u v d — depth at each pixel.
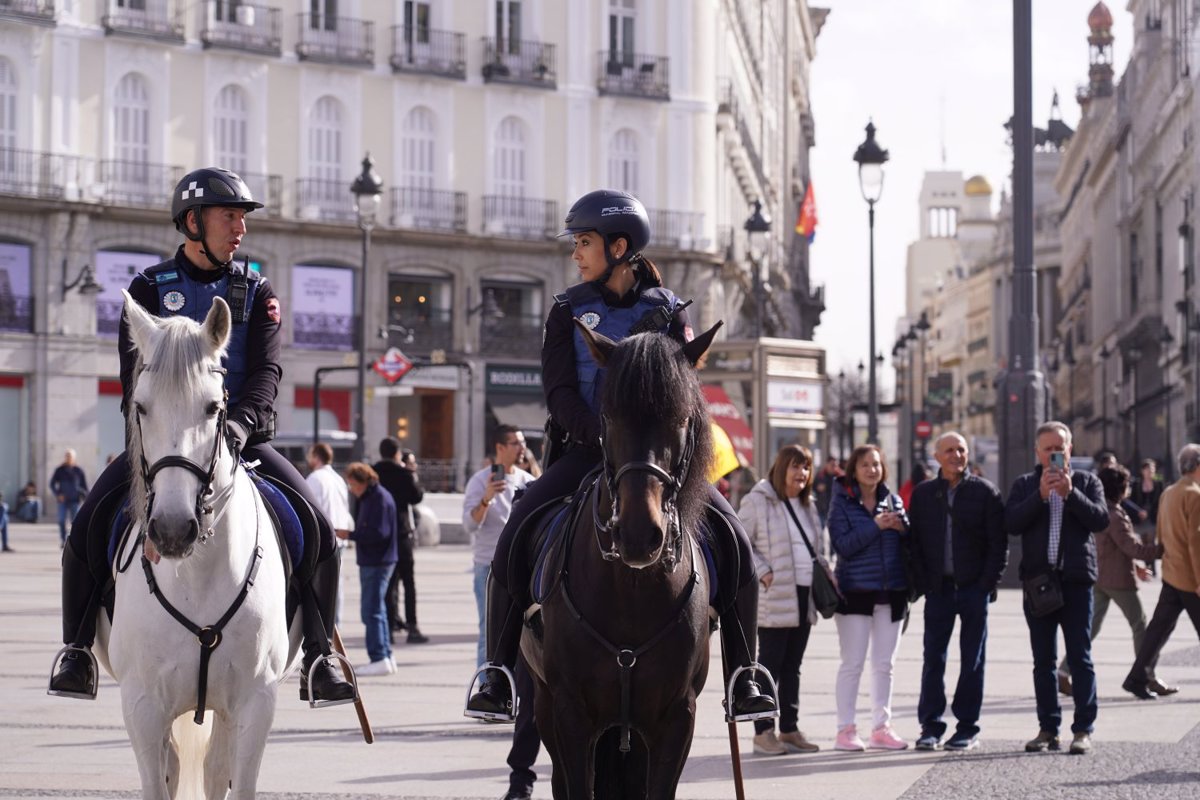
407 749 11.73
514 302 55.84
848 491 12.48
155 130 50.97
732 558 7.21
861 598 12.24
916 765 11.44
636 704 6.72
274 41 52.41
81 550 7.33
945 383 91.94
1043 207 151.75
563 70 56.75
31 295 49.22
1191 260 74.19
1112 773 11.02
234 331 7.38
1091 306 122.44
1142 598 25.95
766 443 32.81
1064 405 135.12
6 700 13.61
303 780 10.46
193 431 6.37
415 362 47.25
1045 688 12.07
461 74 55.06
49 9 49.25
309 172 53.19
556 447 7.55
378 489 16.31
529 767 9.94
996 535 12.15
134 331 6.54
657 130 57.59
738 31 70.50
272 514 7.41
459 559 35.19
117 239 50.19
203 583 6.84
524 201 55.81
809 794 10.27
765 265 73.19
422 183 54.91
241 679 6.97
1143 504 45.72
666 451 6.20
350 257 53.09
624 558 6.09
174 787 7.23
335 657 7.64
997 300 161.38
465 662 17.19
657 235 57.16
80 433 49.69
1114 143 102.00
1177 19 80.38
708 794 10.26
